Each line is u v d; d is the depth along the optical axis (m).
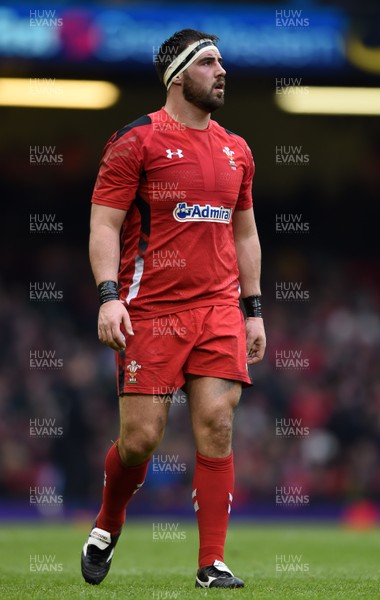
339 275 88.56
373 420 69.69
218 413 16.83
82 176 85.81
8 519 55.72
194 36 17.36
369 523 55.78
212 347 16.89
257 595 15.55
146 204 17.23
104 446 65.56
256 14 55.75
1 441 64.00
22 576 19.94
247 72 58.22
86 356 75.06
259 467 65.19
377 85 63.34
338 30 56.50
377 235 88.94
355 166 87.50
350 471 66.69
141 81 65.62
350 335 80.94
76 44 55.59
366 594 16.22
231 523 55.12
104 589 16.69
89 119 84.06
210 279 17.14
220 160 17.39
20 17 55.19
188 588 16.86
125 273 17.52
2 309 80.81
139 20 55.69
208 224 17.17
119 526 18.03
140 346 16.91
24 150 84.50
